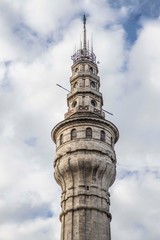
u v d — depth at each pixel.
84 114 91.25
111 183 86.88
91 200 80.50
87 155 83.81
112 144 89.31
